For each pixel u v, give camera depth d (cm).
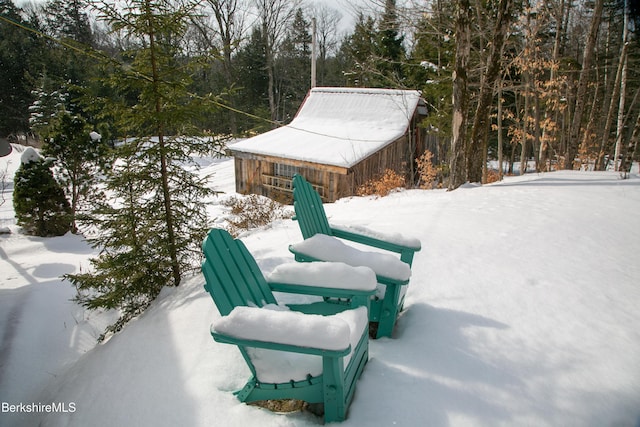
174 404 172
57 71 2334
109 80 327
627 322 229
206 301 269
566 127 1758
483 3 1025
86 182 962
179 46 335
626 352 198
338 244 236
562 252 353
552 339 211
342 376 150
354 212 603
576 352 198
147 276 337
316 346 134
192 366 198
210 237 177
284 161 1266
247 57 2931
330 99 1634
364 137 1338
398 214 536
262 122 2605
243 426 155
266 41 2698
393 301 221
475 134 850
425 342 209
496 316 237
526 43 1165
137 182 336
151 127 334
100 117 343
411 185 1303
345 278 186
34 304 471
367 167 1260
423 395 166
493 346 203
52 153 933
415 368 186
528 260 333
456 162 820
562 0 1221
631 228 429
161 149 323
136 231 337
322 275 190
